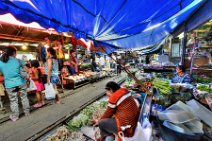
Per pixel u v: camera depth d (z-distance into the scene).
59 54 5.14
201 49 4.09
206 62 4.04
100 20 2.03
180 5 2.27
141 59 19.05
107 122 1.82
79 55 9.16
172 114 1.61
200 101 2.12
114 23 2.30
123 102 1.75
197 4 2.60
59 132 2.35
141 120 1.80
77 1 1.41
